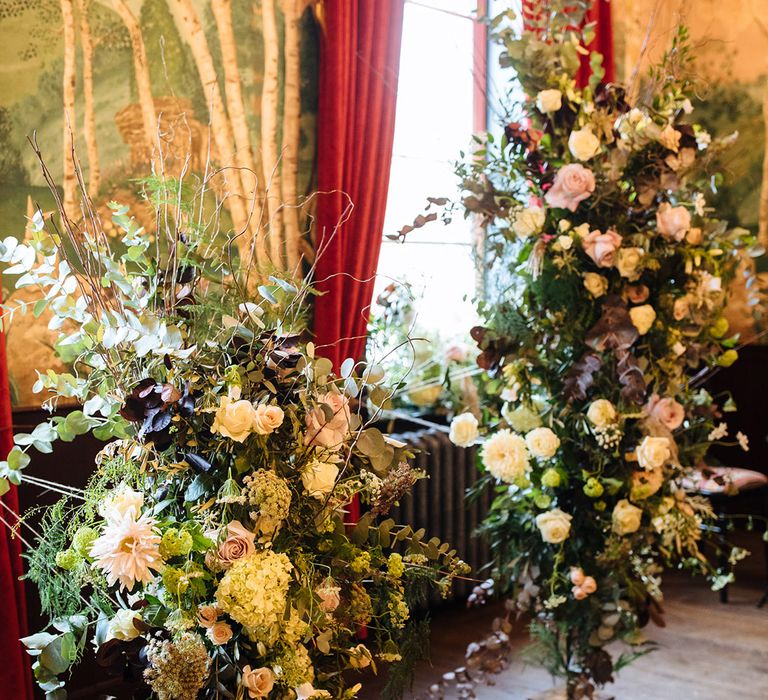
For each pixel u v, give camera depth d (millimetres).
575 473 3135
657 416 3080
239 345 1791
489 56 5539
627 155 3000
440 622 4969
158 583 1705
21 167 3523
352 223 4434
